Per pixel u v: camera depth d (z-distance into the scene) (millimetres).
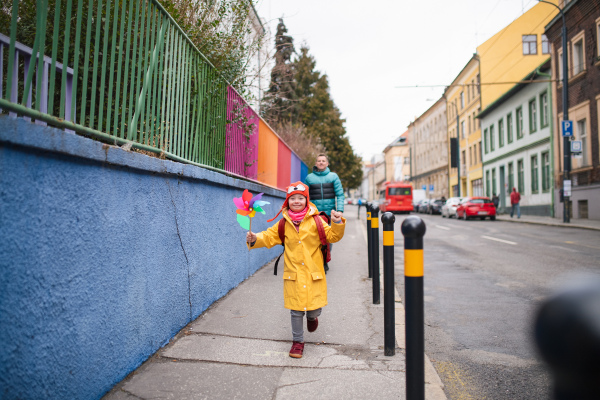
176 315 3844
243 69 6996
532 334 1336
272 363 3305
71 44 3547
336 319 4496
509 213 30844
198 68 4727
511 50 34781
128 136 3246
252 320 4328
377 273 5172
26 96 2213
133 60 3297
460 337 4203
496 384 3131
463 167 43719
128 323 2967
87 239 2473
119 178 2832
